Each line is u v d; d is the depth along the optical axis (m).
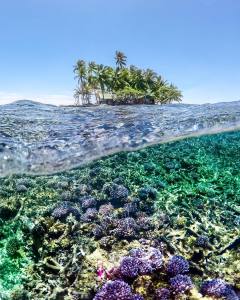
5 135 10.97
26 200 7.84
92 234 6.13
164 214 6.67
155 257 4.85
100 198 7.56
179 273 4.67
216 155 11.21
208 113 14.17
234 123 13.73
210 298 4.31
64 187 8.63
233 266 5.11
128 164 10.38
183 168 9.87
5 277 5.45
